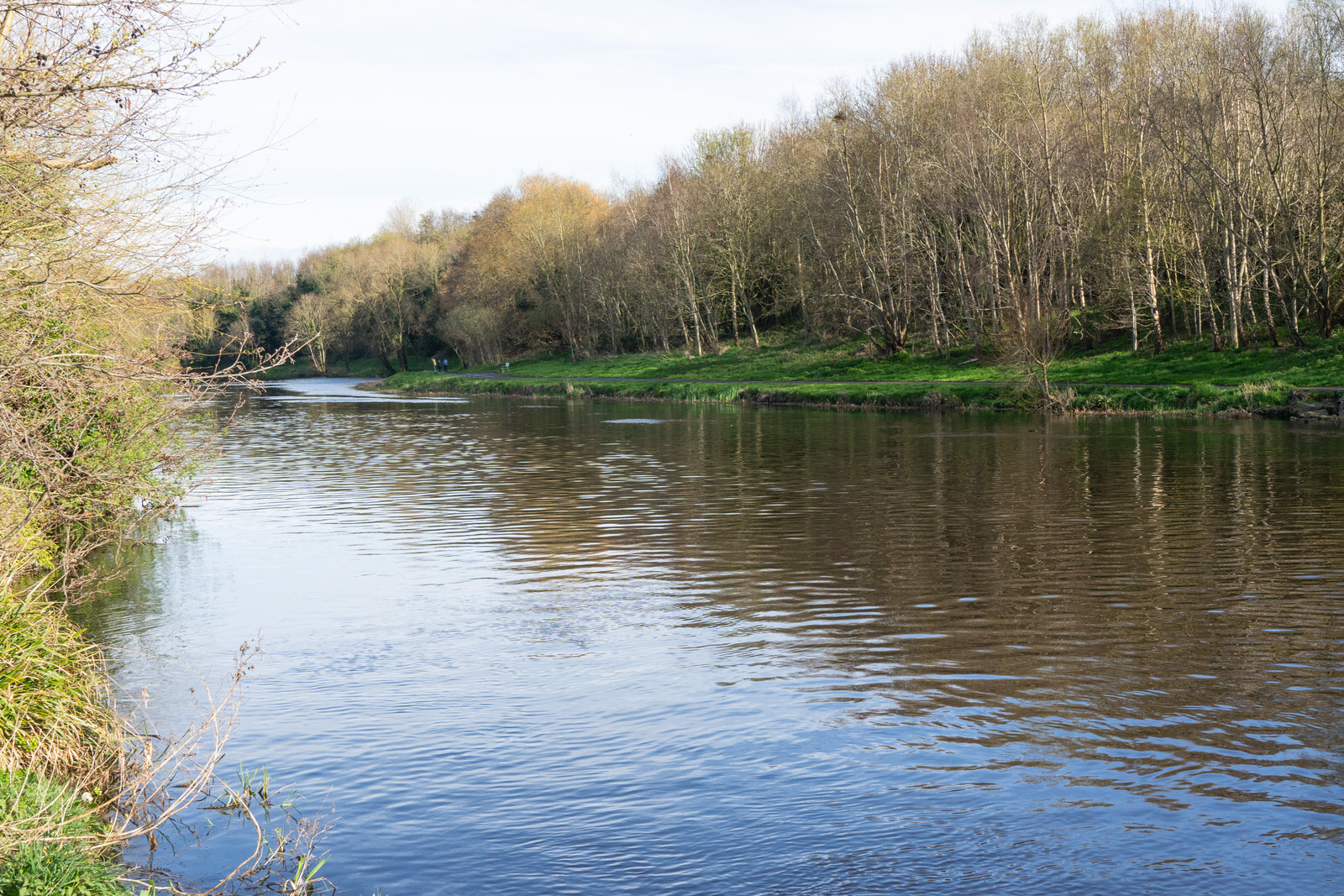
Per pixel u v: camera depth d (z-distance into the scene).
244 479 31.53
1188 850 7.95
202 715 11.22
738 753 9.95
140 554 20.39
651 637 14.02
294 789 9.37
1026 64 63.97
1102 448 34.09
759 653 13.16
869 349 73.38
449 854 8.15
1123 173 60.28
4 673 9.40
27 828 7.41
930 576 17.17
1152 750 9.83
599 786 9.29
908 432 41.38
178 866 8.04
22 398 8.99
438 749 10.20
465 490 28.66
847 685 11.84
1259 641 13.23
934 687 11.72
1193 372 51.88
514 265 109.38
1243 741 9.98
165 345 10.27
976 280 66.88
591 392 76.44
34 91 7.73
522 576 17.92
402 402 76.00
